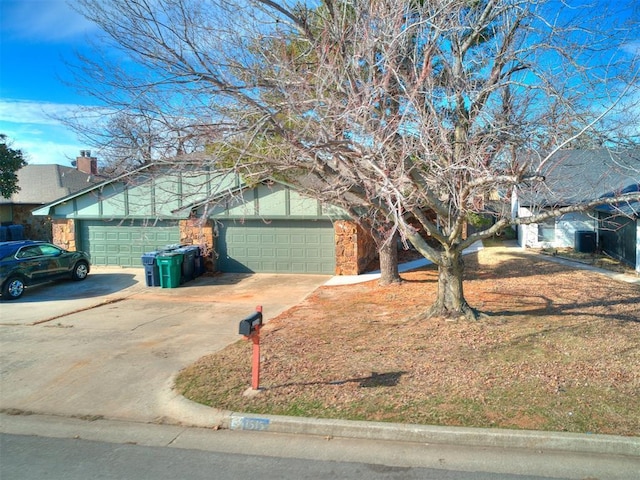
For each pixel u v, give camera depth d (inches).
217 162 292.5
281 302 501.4
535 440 188.7
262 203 684.1
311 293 542.9
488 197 400.5
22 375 293.7
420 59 325.7
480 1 331.0
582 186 490.0
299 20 295.0
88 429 220.8
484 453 187.3
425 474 173.8
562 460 180.5
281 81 268.4
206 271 696.4
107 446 203.5
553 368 257.9
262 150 309.9
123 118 289.6
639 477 168.6
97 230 780.0
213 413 223.9
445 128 288.5
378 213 455.5
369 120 259.0
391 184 226.7
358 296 503.2
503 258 716.7
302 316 420.8
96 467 185.5
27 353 337.7
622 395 222.4
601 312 377.7
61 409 243.9
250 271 705.0
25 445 206.2
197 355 323.3
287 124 288.8
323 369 273.0
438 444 195.5
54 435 215.8
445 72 336.8
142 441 207.3
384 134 264.7
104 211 761.6
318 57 290.2
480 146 291.3
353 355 296.0
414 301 455.2
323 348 314.7
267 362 290.4
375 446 195.6
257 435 209.3
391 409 217.2
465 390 233.3
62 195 1226.6
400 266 703.7
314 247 684.7
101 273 721.0
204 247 695.7
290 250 692.1
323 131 259.3
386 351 299.9
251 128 250.8
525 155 315.9
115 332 392.8
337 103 257.0
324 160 301.6
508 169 284.8
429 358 282.0
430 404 220.1
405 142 255.0
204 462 187.3
